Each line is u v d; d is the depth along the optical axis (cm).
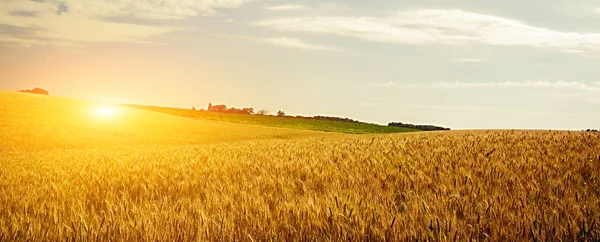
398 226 495
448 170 952
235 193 731
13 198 780
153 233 509
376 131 9838
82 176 1107
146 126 5281
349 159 1246
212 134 5316
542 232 470
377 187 771
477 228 487
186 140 4641
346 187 793
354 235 477
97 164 1429
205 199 696
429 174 920
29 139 3722
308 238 484
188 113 11112
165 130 5203
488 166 1006
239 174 1015
